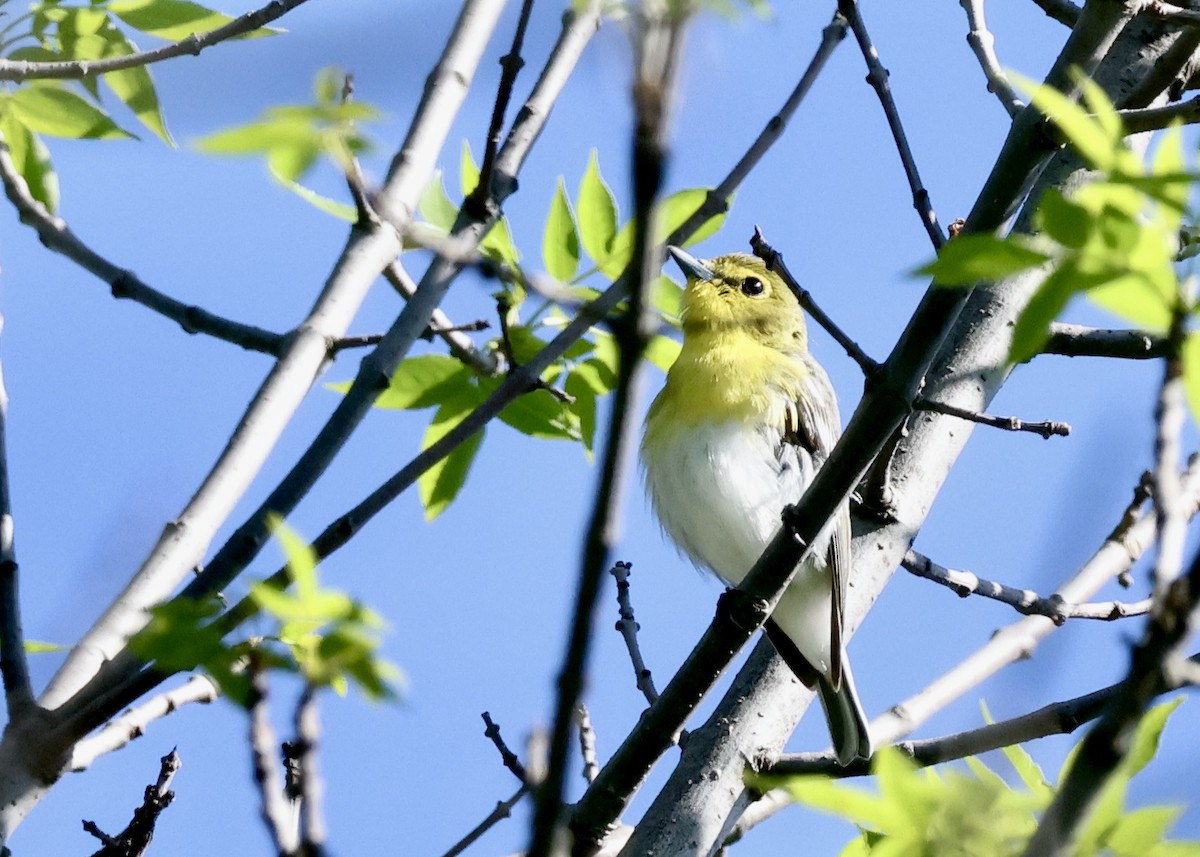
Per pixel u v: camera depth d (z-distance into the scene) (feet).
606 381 33.73
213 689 25.52
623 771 28.12
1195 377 16.19
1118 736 14.43
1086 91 19.35
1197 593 14.28
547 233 32.42
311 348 29.12
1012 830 20.65
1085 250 17.07
